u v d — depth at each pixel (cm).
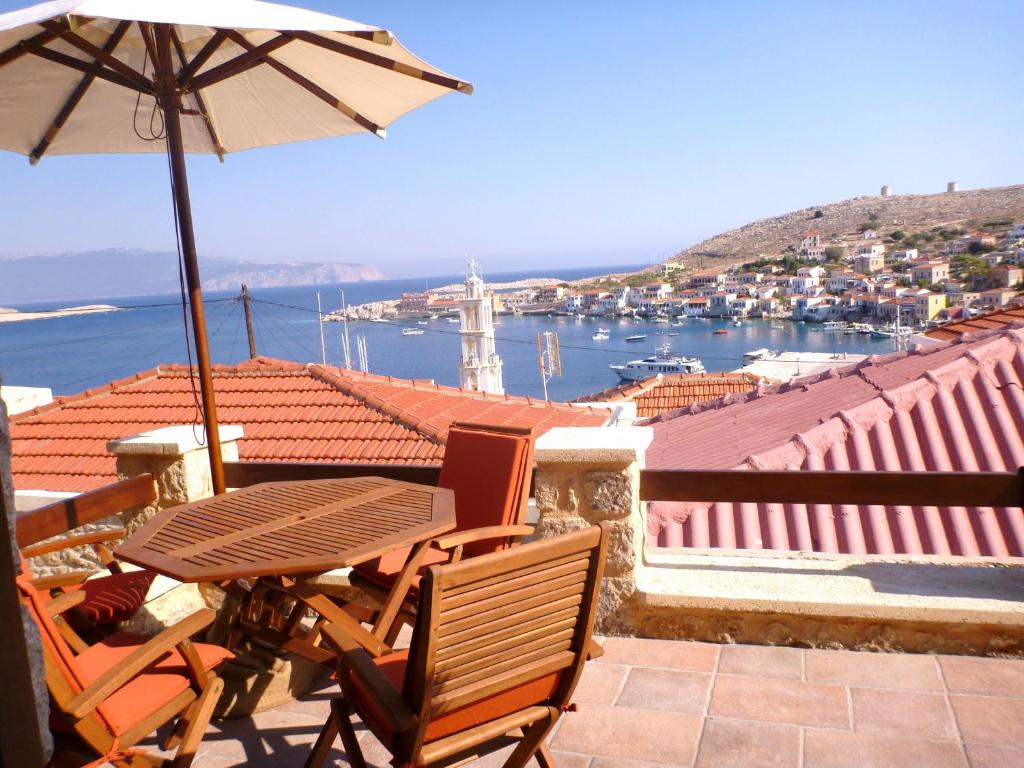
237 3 302
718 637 345
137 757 221
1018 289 13762
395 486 344
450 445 359
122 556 262
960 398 644
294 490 341
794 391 941
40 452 1209
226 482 424
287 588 271
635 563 352
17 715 123
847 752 258
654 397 2542
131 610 303
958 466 580
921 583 338
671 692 305
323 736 242
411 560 284
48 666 193
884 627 325
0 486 118
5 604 121
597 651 225
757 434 753
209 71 351
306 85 389
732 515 569
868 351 11181
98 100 407
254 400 1314
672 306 18250
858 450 616
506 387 10369
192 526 292
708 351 12231
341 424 1217
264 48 341
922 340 1251
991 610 310
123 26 352
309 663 330
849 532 530
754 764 255
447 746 200
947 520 527
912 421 632
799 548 529
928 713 278
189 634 223
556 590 204
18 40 325
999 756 250
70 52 363
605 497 350
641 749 268
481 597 188
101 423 1277
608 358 12344
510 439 334
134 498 390
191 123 448
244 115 433
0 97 370
